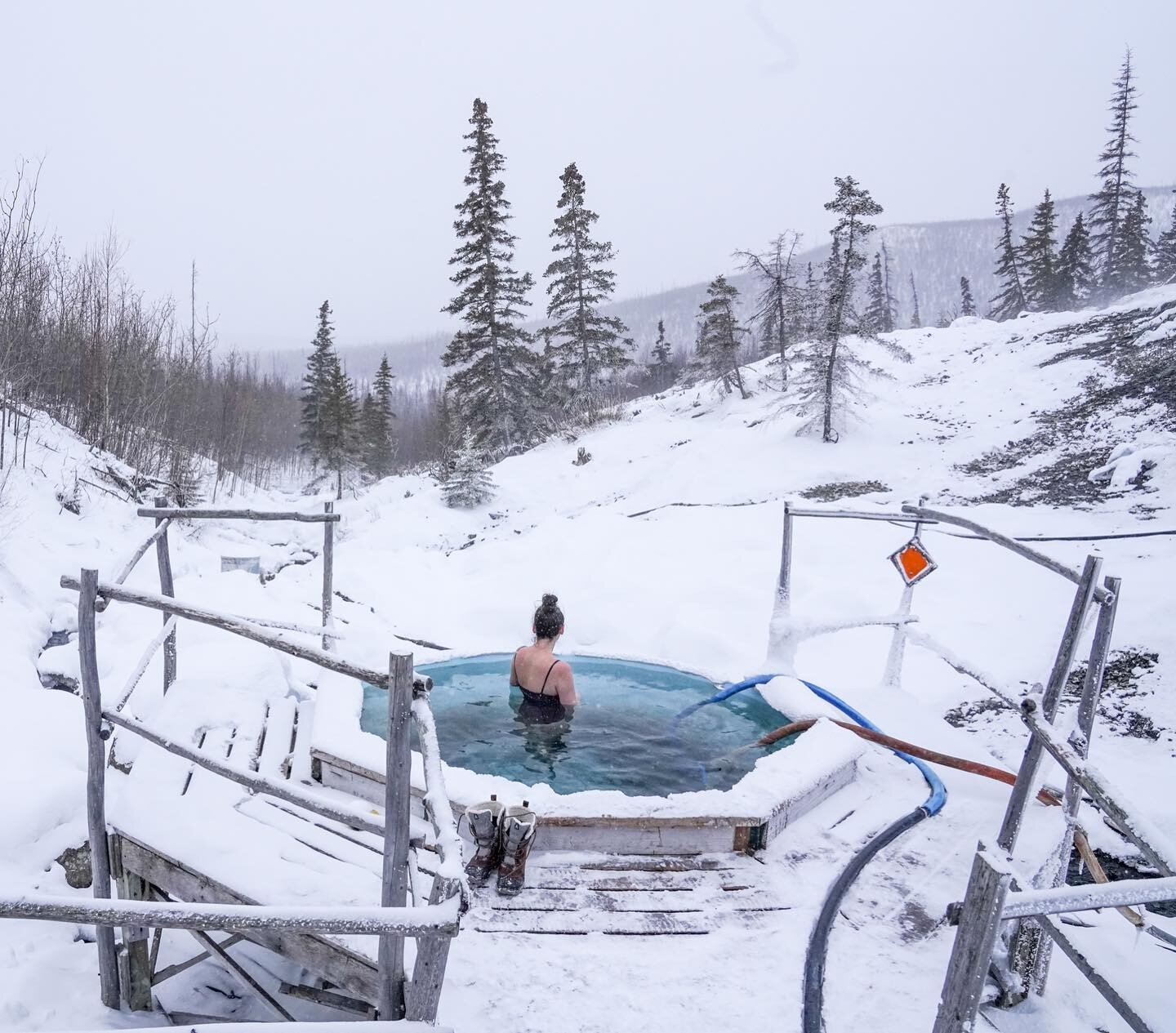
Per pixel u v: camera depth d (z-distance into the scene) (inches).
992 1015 107.7
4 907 66.8
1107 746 217.5
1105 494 472.4
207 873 118.5
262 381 2849.4
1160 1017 108.1
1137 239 1529.3
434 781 81.3
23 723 209.0
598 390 1222.9
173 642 199.9
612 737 204.7
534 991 106.5
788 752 170.4
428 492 857.5
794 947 117.0
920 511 209.3
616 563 416.8
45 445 488.1
